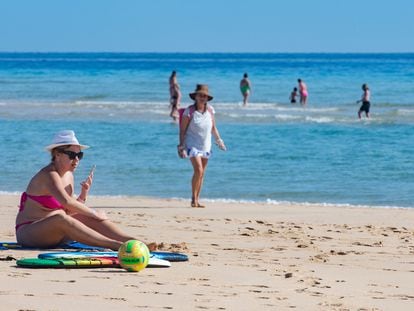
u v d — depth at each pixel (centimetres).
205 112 2762
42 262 1534
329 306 1286
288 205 2839
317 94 9781
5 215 2472
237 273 1545
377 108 7631
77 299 1267
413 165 3822
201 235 2123
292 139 4853
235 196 3072
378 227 2339
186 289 1372
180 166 3781
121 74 16388
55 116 6494
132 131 5288
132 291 1341
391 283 1508
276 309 1250
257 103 8381
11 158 4019
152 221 2386
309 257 1794
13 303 1226
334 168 3750
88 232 1753
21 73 17038
